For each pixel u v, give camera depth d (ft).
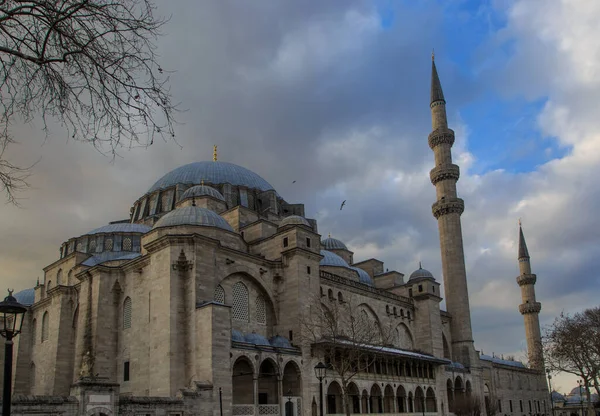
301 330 214.07
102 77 46.14
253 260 217.15
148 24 46.93
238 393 195.31
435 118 377.09
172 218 212.23
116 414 142.61
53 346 241.14
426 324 310.86
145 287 207.72
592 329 298.97
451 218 359.25
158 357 184.14
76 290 246.88
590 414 280.72
